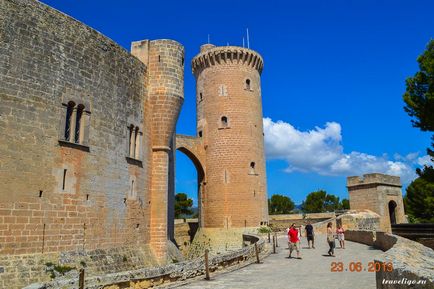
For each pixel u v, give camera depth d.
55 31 18.77
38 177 17.05
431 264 8.41
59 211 17.80
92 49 20.83
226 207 46.22
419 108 26.27
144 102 25.20
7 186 15.80
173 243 30.83
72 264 17.67
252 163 47.72
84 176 19.38
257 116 50.03
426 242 33.31
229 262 17.75
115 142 21.86
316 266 17.48
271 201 106.56
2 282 14.67
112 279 11.92
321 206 106.62
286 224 54.16
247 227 45.28
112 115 21.83
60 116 18.42
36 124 17.25
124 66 23.33
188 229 54.38
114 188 21.38
